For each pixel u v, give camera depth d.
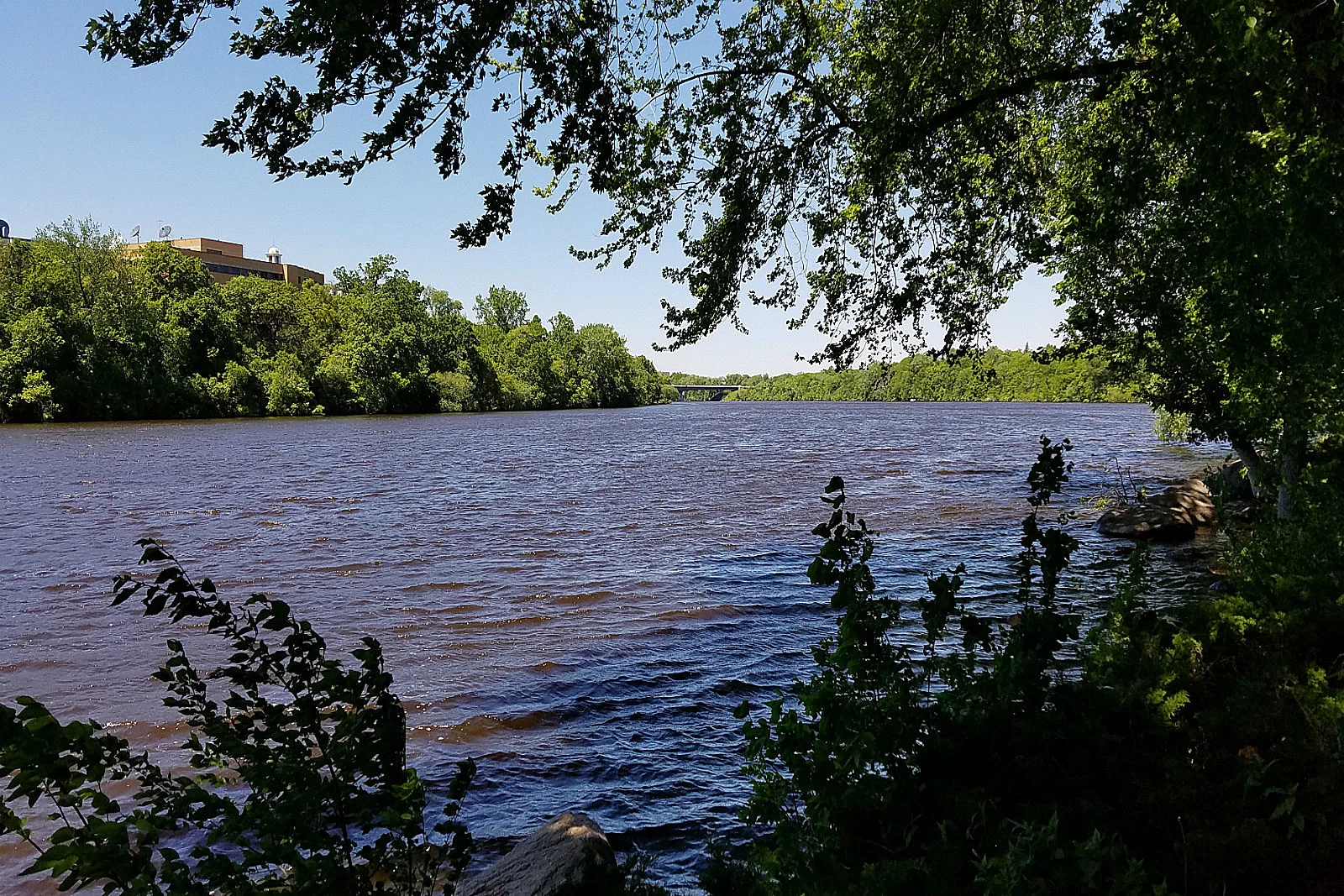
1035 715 4.04
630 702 9.13
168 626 12.45
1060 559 4.79
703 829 6.43
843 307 7.39
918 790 3.63
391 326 94.12
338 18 3.61
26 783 2.24
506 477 33.44
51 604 13.80
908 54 6.44
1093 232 6.87
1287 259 4.79
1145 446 45.84
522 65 4.64
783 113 6.35
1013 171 7.74
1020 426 72.31
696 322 7.12
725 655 10.72
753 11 6.05
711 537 19.61
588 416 99.88
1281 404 6.92
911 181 7.12
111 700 9.42
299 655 2.85
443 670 10.20
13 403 62.16
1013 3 6.75
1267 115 4.98
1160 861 3.23
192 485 30.20
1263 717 4.03
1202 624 5.23
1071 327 10.48
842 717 3.76
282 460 39.94
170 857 2.38
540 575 15.62
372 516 23.25
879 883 3.00
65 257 67.06
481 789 7.13
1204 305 6.95
